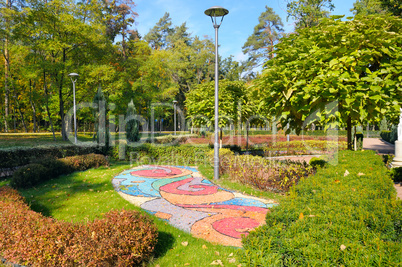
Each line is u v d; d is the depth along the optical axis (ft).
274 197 22.39
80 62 83.05
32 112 117.91
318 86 16.40
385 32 17.42
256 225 16.29
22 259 11.23
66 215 17.92
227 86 41.19
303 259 6.93
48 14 69.21
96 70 71.31
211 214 18.45
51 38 71.26
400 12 44.62
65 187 26.02
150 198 22.71
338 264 6.57
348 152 26.53
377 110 17.53
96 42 78.33
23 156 34.99
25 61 78.95
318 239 7.76
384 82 16.96
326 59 18.52
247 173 25.86
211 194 23.94
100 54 80.89
